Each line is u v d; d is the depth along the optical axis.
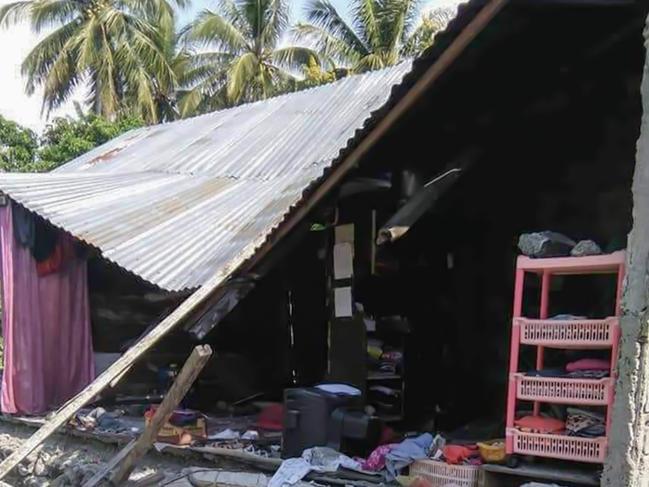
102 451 6.91
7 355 7.96
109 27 22.31
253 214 7.91
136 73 22.45
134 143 13.41
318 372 7.98
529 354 4.83
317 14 22.00
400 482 4.72
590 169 5.68
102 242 7.43
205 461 6.09
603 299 5.12
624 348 3.33
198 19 24.28
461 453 4.63
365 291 6.61
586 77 4.84
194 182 9.62
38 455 7.22
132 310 9.04
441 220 6.60
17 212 8.11
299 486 4.90
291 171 8.98
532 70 4.66
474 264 6.76
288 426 5.70
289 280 8.25
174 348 8.72
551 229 6.00
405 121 4.97
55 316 8.24
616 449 3.32
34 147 21.33
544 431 4.10
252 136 10.96
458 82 4.67
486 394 6.61
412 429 6.45
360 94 10.76
